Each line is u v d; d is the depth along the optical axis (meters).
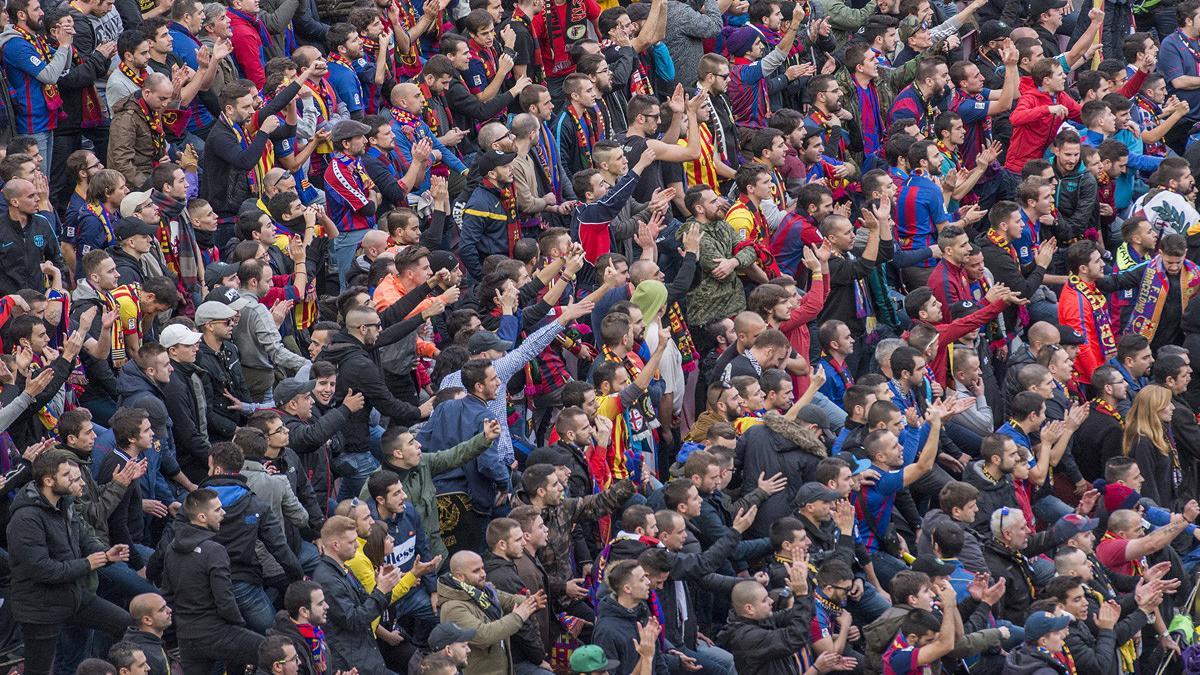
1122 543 54.69
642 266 58.94
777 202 68.12
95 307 51.41
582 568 50.44
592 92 67.62
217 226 62.09
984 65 80.94
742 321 57.00
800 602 48.00
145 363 50.25
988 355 64.38
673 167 67.00
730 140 70.25
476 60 71.31
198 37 66.50
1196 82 83.38
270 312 55.41
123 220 54.41
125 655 43.12
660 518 48.53
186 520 46.09
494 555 47.91
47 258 54.62
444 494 51.19
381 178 63.66
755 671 47.88
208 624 45.50
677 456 56.72
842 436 55.84
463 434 51.28
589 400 52.16
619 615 46.56
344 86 67.69
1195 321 66.69
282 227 60.06
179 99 63.16
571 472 51.03
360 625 46.09
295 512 48.31
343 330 53.72
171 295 53.66
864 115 75.94
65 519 45.88
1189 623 54.75
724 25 77.31
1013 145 76.25
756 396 54.59
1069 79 85.00
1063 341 65.62
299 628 44.44
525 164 63.59
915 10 78.38
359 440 53.19
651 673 45.19
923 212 67.62
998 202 68.94
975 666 49.97
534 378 57.06
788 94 77.12
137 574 47.88
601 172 62.69
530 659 47.41
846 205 68.06
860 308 63.22
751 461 52.75
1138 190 75.81
